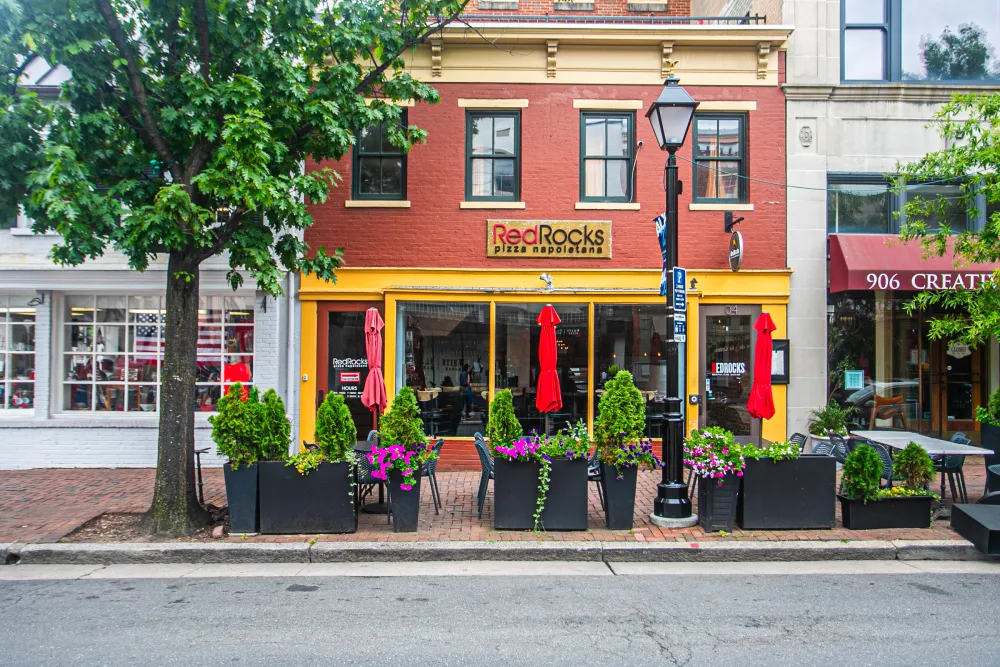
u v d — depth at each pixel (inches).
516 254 432.5
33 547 268.8
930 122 417.1
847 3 458.0
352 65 325.4
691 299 433.1
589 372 432.8
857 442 344.8
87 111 295.7
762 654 180.1
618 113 442.9
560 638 191.2
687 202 438.9
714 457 285.7
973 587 237.5
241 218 298.4
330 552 269.1
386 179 439.8
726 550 270.4
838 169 444.5
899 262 417.1
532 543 273.6
